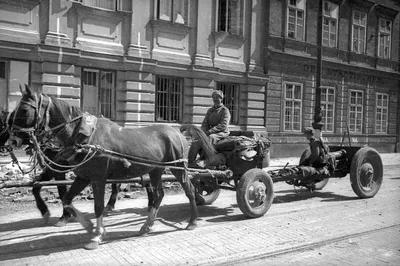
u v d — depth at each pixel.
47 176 6.80
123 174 6.18
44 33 12.86
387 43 25.94
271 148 19.09
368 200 9.88
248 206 7.51
